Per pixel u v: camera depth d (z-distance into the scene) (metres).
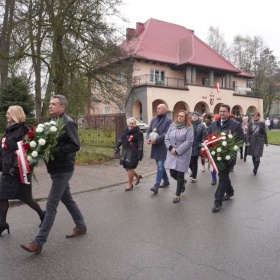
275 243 4.30
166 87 32.91
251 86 54.09
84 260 3.82
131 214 5.65
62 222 5.21
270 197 6.84
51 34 14.05
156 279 3.36
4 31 14.98
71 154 4.28
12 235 4.67
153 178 9.10
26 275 3.47
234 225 5.04
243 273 3.47
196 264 3.69
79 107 14.30
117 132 12.01
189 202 6.46
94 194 7.18
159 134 7.37
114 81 15.27
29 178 4.57
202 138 8.41
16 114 4.58
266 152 16.17
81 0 14.01
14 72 17.36
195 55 37.34
